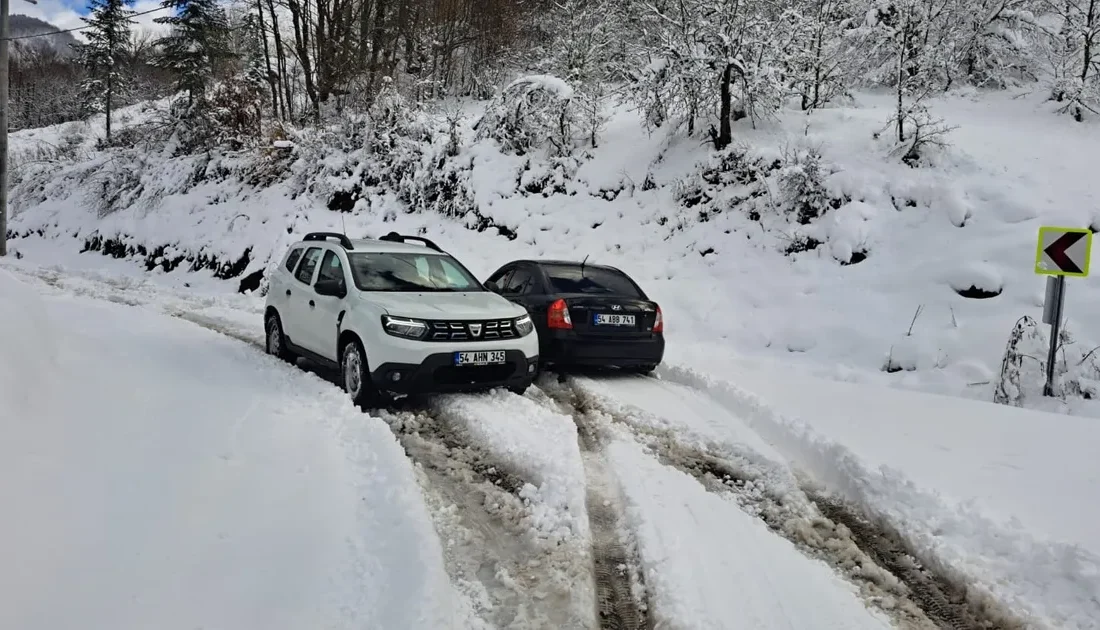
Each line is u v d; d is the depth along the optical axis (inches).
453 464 193.2
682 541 150.8
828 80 561.6
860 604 132.2
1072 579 132.3
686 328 414.0
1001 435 216.4
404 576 126.0
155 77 1659.7
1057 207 381.7
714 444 217.3
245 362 295.0
